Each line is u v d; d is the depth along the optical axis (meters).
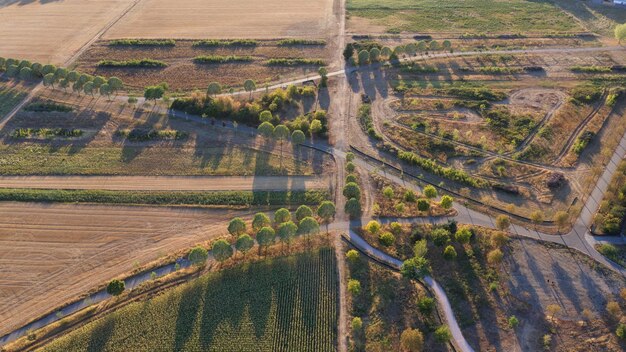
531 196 108.94
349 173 117.06
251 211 108.19
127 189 114.25
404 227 102.81
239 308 87.31
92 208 109.44
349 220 105.00
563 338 82.19
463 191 111.25
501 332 83.19
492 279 91.31
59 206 110.06
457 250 97.06
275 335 83.06
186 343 82.19
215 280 92.31
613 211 102.38
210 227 104.44
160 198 111.44
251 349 81.31
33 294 91.38
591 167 116.19
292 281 92.06
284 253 97.69
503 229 99.44
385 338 82.19
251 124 135.38
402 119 135.50
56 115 140.50
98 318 86.31
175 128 134.50
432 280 91.62
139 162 122.38
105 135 132.00
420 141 126.38
